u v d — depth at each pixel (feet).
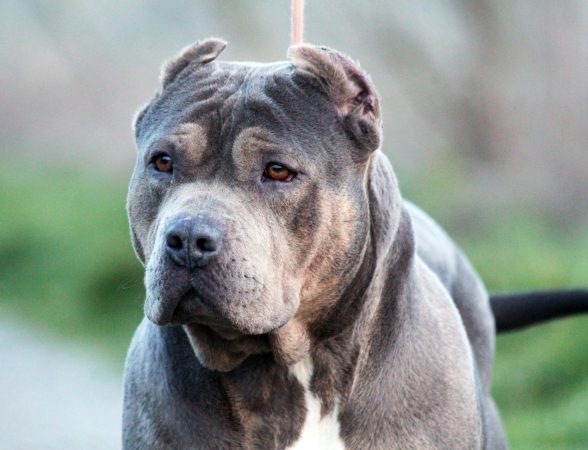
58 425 46.96
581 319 44.93
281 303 21.22
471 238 65.77
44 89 115.14
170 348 22.53
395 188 23.47
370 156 22.57
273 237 21.25
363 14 83.97
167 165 21.97
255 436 22.50
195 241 20.17
